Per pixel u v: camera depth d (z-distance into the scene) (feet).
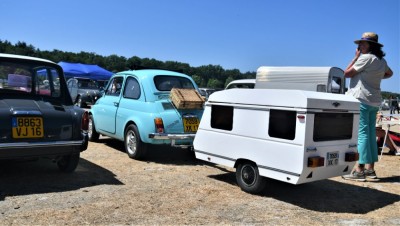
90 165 22.15
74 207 14.73
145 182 18.94
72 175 19.58
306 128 14.96
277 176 15.97
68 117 17.98
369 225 14.15
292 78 33.04
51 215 13.75
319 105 15.33
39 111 17.15
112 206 15.06
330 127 16.10
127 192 17.07
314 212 15.49
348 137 17.03
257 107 16.83
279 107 15.84
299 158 15.07
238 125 17.75
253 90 17.06
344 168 17.06
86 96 71.82
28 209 14.26
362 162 20.81
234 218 14.37
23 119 16.55
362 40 20.67
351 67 20.79
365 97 20.30
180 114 23.62
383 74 20.62
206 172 21.84
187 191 17.67
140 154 23.99
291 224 13.96
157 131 22.86
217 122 18.98
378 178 21.76
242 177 17.89
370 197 17.95
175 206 15.46
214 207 15.57
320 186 19.67
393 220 14.78
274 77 33.71
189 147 24.50
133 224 13.32
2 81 17.28
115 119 26.50
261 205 16.10
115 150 27.43
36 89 18.25
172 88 24.57
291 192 18.30
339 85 33.81
